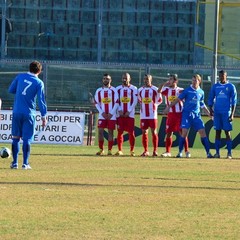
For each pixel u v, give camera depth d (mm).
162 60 122812
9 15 121312
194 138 71750
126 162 49469
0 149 54719
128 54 122938
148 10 122938
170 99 58531
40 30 121938
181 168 45375
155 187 34500
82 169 43219
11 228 23562
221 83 57844
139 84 89938
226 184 36562
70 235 22688
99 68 92188
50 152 59625
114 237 22516
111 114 58250
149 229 23953
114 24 122875
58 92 91625
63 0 122562
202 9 111438
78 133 73000
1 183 34656
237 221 25781
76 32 122938
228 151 57906
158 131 71875
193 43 122000
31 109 43000
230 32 107188
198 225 24875
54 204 28484
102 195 31156
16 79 43344
